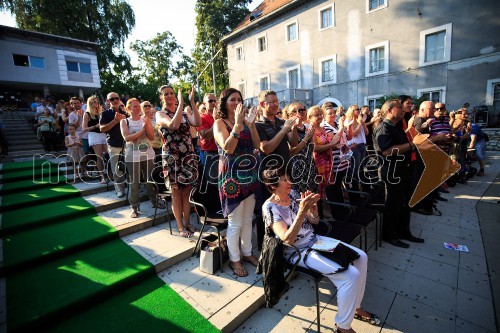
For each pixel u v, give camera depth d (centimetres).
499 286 244
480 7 988
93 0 2081
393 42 1203
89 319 197
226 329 192
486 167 723
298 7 1501
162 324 192
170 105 300
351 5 1305
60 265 248
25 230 300
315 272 191
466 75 1048
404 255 302
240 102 246
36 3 1836
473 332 196
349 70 1363
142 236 311
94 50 1769
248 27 1756
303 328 202
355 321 209
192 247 283
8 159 613
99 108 444
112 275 232
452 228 362
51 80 1620
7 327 174
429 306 223
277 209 197
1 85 1571
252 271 257
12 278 228
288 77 1631
